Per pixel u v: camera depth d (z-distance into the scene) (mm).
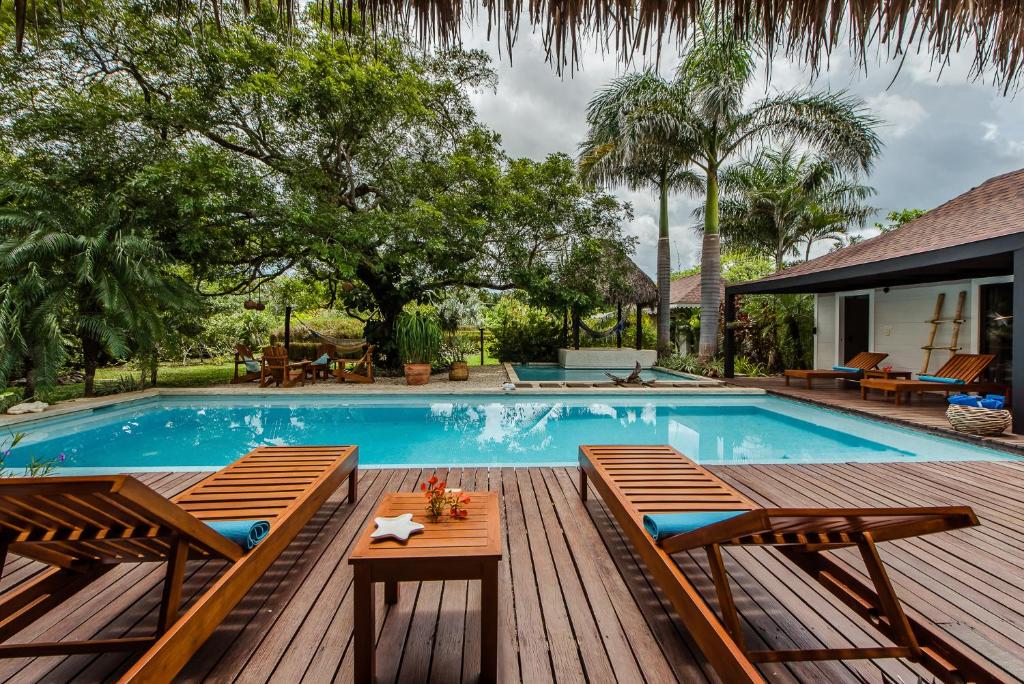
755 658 1455
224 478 2594
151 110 8078
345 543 2570
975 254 5258
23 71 7570
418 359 10172
